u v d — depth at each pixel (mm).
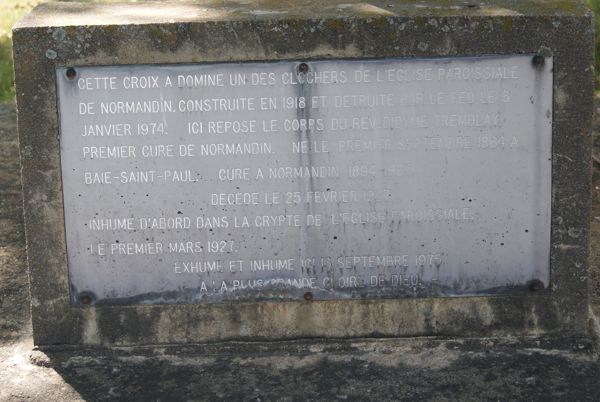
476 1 3977
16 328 4129
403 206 3811
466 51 3703
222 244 3834
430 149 3771
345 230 3830
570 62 3719
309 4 4051
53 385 3697
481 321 3898
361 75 3713
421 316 3896
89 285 3854
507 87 3736
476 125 3758
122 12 3949
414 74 3717
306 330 3902
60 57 3678
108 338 3896
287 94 3723
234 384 3678
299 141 3760
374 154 3773
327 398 3574
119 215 3801
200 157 3764
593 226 5211
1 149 6383
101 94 3711
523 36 3695
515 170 3793
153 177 3777
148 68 3697
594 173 5898
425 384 3648
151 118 3734
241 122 3742
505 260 3855
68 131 3736
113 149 3750
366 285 3873
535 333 3910
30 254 3828
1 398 3607
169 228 3820
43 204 3789
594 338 3920
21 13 9352
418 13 3727
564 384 3631
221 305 3881
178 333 3898
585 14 3693
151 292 3867
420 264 3857
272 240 3834
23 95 3703
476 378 3680
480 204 3814
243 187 3789
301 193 3797
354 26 3672
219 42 3680
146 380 3719
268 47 3684
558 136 3768
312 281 3865
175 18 3762
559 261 3857
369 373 3732
